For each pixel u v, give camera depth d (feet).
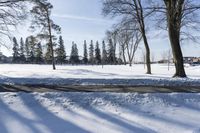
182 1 74.64
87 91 43.52
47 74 114.62
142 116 34.94
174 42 79.05
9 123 31.45
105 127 31.71
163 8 78.02
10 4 77.46
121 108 36.65
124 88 46.93
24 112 34.17
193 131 31.91
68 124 31.99
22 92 40.65
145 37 123.85
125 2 117.08
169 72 147.43
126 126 32.14
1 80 55.83
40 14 154.92
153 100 39.19
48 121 32.37
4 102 36.42
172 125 33.35
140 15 119.34
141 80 56.65
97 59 372.58
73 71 142.92
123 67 214.28
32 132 29.91
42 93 39.73
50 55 170.19
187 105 38.83
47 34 164.66
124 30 119.75
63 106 36.27
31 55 336.29
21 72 128.98
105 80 56.44
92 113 34.88
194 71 157.79
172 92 43.75
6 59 348.79
